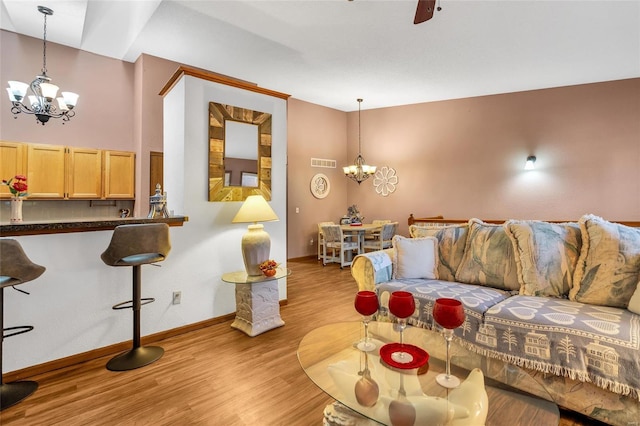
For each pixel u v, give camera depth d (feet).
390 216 22.58
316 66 14.98
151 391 6.57
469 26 11.27
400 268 9.37
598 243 7.00
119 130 15.23
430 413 4.19
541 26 11.21
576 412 5.59
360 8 10.28
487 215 18.90
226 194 10.46
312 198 22.39
